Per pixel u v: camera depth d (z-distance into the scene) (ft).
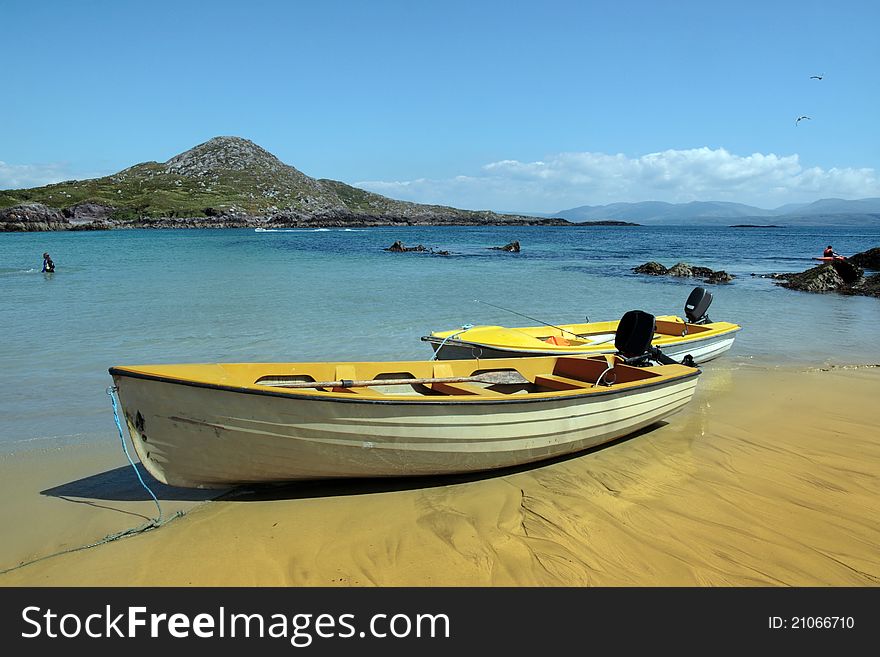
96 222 388.98
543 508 17.95
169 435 16.71
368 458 18.01
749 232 433.89
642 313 27.17
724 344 37.68
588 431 21.50
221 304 57.82
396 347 39.17
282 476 18.02
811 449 22.66
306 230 399.65
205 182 601.21
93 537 15.98
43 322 47.39
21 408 26.48
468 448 18.99
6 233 316.40
